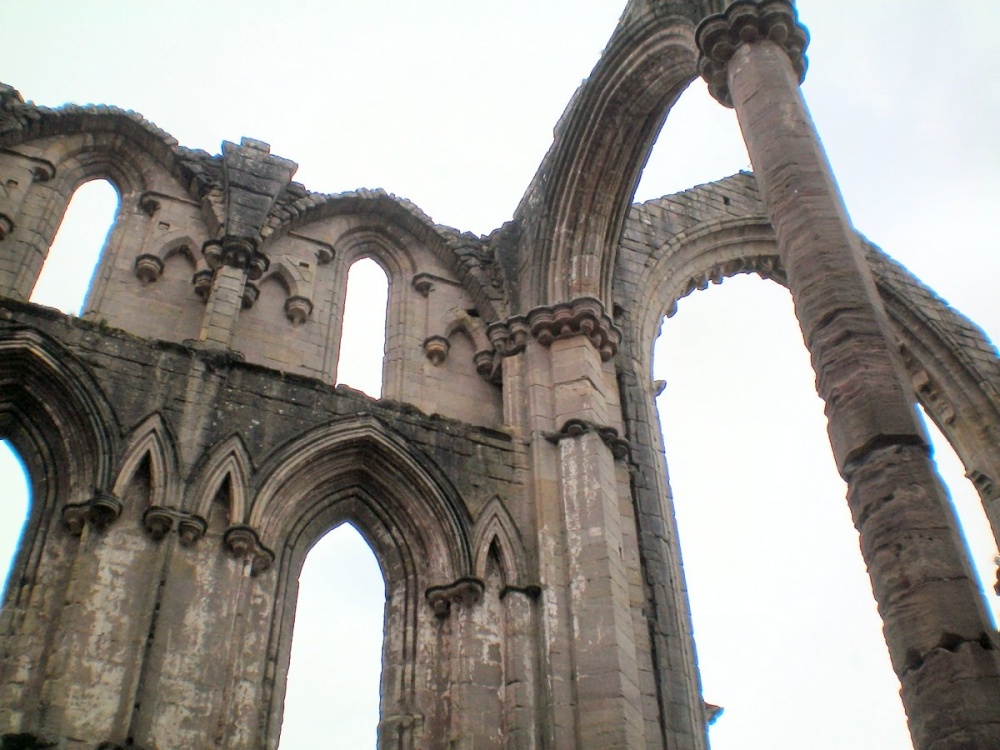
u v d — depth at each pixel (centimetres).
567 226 2997
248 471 2305
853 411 1666
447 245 3077
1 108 2764
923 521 1523
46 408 2258
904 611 1466
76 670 1941
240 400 2405
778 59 2219
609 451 2630
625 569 2473
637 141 3030
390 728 2208
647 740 2264
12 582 2064
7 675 1938
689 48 2667
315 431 2425
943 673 1386
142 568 2098
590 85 2984
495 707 2228
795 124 2081
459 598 2345
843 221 1925
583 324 2814
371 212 3095
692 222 3572
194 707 1991
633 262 3309
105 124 2884
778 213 1977
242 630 2164
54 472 2222
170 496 2194
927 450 1612
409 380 2833
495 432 2630
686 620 2606
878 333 1748
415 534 2459
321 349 2784
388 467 2486
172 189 2872
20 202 2678
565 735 2166
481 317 3003
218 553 2188
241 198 2831
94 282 2647
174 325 2631
